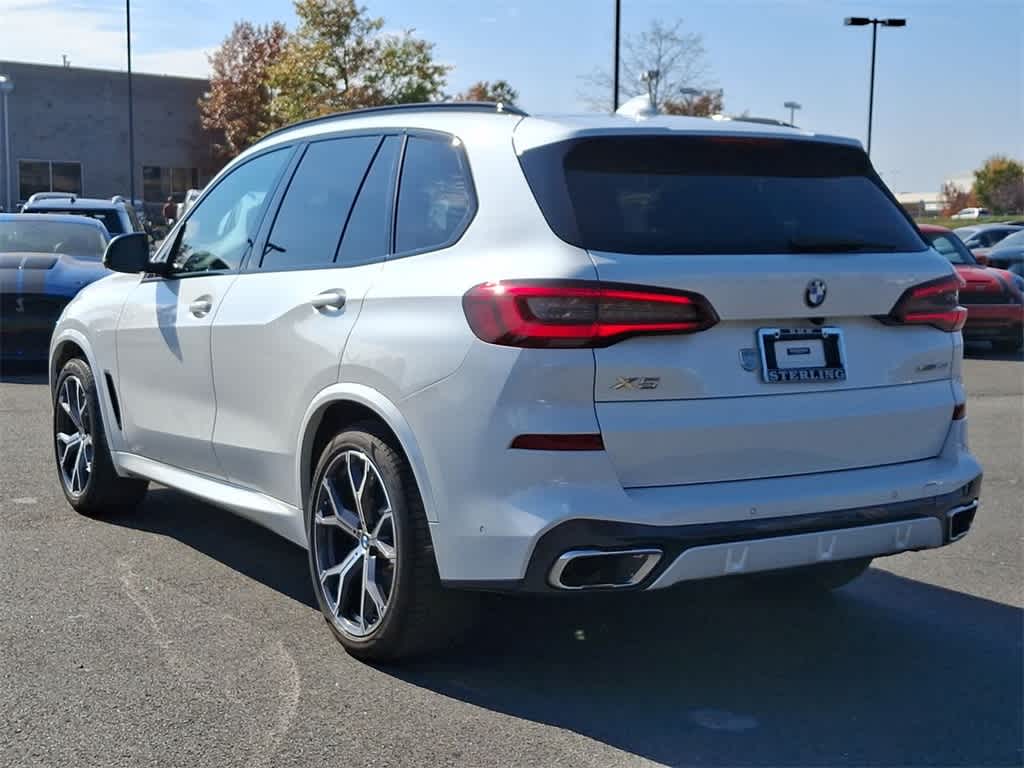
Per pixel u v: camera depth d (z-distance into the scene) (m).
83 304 6.46
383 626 4.22
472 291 3.89
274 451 4.84
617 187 3.96
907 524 4.16
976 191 109.94
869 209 4.38
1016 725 3.98
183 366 5.45
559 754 3.69
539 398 3.72
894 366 4.22
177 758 3.60
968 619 5.07
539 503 3.71
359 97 43.19
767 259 3.93
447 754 3.67
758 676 4.39
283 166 5.24
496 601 5.21
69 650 4.47
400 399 4.07
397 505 4.11
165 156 53.78
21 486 7.13
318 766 3.57
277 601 5.08
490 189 4.09
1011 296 15.89
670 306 3.76
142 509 6.65
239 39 53.44
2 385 11.42
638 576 3.76
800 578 5.22
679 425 3.79
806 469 4.04
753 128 4.30
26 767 3.53
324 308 4.52
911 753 3.76
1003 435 9.70
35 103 50.28
